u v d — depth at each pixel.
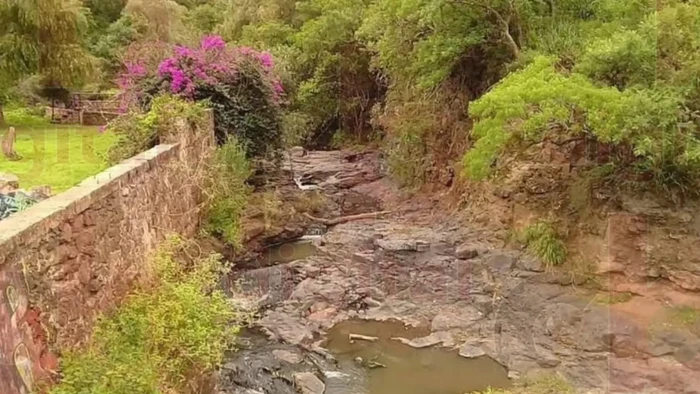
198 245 8.23
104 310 4.93
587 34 9.77
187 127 9.05
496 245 10.30
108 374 3.90
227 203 10.18
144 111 10.07
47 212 4.03
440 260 10.34
